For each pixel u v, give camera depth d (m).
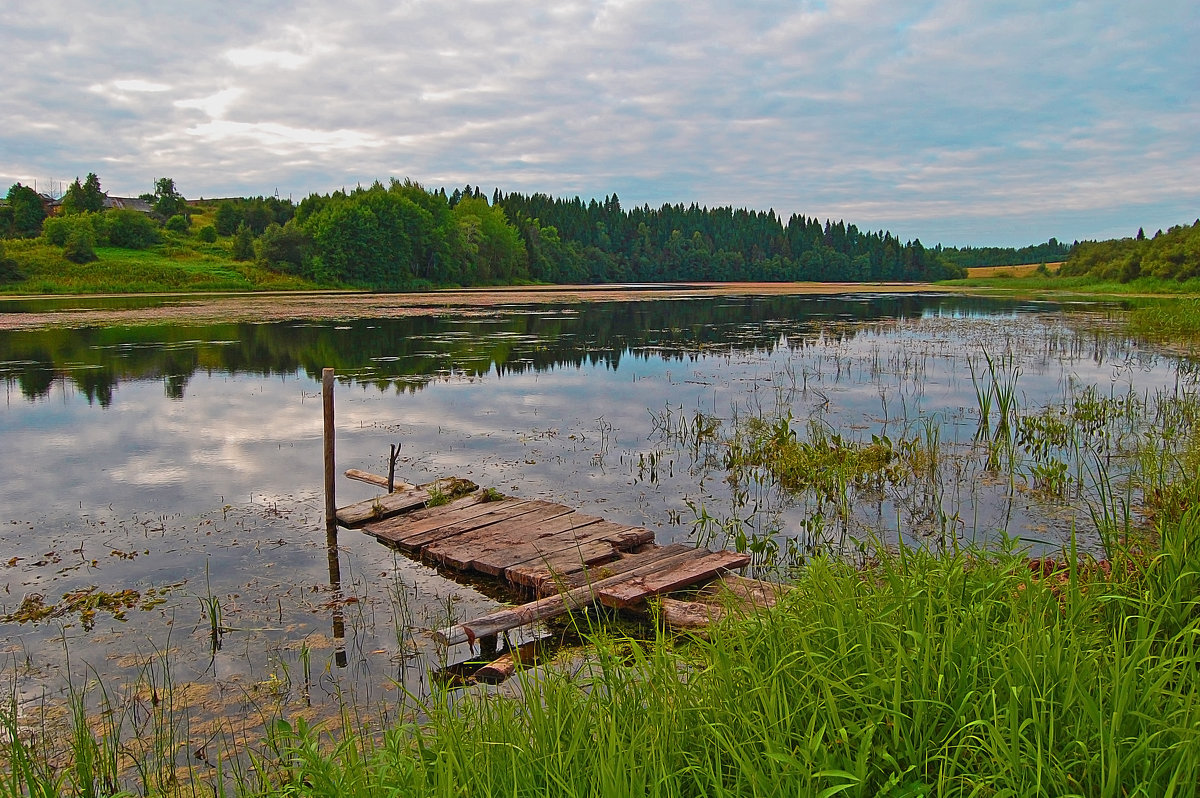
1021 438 11.63
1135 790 2.50
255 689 5.12
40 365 18.47
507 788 3.06
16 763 3.68
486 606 6.45
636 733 3.21
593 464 10.58
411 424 12.97
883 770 2.97
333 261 62.94
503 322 31.56
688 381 17.02
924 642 3.34
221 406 14.20
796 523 8.30
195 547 7.67
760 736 3.07
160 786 4.04
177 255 64.81
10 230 68.44
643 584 6.25
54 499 9.05
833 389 15.93
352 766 3.29
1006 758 2.76
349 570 7.17
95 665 5.44
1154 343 23.22
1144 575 4.25
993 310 38.66
